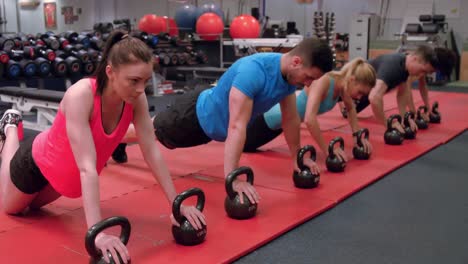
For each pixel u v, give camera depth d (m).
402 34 7.83
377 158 2.77
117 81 1.34
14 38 5.07
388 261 1.54
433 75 7.63
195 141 2.39
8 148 1.92
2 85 5.12
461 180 2.43
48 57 4.88
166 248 1.55
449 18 8.22
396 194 2.20
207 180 2.34
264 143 2.85
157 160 1.59
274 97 1.89
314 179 2.19
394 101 5.16
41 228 1.71
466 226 1.83
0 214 1.83
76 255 1.50
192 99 2.29
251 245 1.59
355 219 1.89
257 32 6.39
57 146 1.51
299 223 1.81
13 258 1.47
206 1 8.84
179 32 6.84
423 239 1.71
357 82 2.54
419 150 2.97
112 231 1.69
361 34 8.13
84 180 1.38
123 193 2.12
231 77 2.04
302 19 9.91
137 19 9.81
